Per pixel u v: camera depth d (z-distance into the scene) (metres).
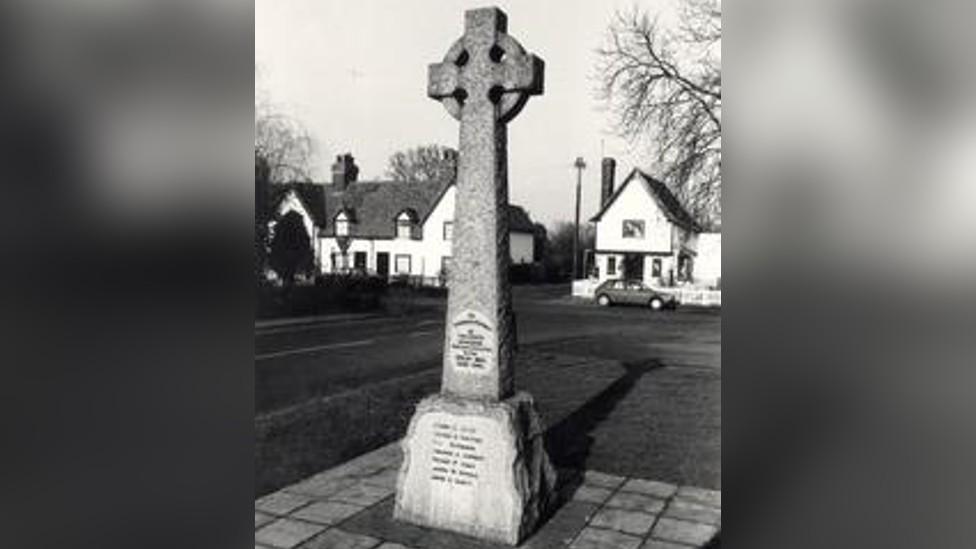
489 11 6.80
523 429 6.73
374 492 7.51
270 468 8.21
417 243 53.12
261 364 16.11
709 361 17.34
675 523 6.78
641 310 34.28
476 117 6.85
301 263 31.44
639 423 10.71
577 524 6.77
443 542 6.37
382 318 27.84
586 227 54.41
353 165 55.94
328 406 11.62
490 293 6.79
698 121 25.44
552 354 18.61
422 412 6.78
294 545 6.28
